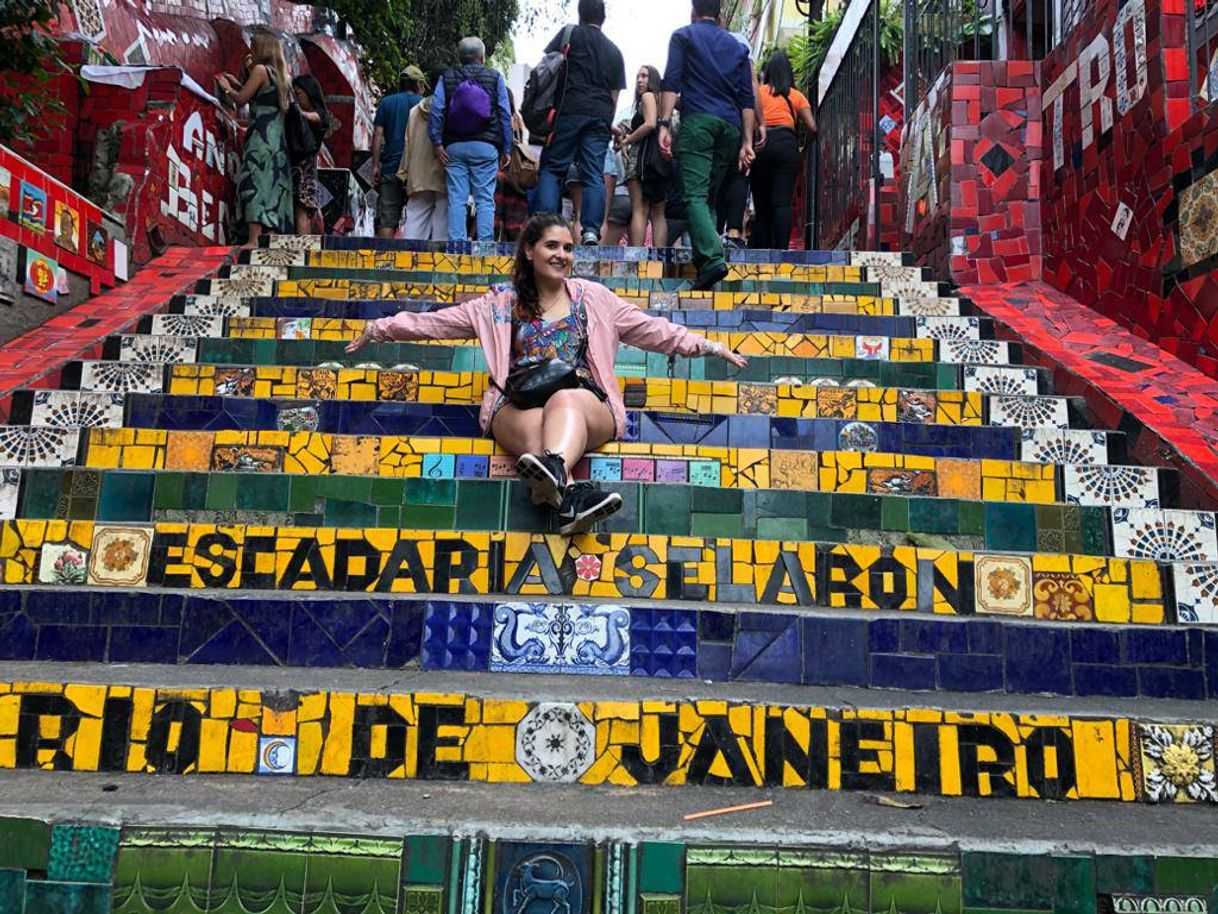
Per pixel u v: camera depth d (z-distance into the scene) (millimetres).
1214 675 2781
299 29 11766
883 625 2775
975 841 2016
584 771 2367
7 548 3047
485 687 2500
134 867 1978
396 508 3340
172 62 8719
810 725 2408
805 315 5117
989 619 2861
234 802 2121
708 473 3531
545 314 3617
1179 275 4523
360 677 2592
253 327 4820
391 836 1987
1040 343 4758
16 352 4406
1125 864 2006
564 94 6559
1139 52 4859
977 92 6066
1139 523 3320
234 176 7430
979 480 3568
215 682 2475
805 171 11461
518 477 3422
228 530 3047
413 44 14820
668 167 6945
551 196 6629
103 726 2381
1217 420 3850
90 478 3328
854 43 9172
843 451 3713
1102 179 5215
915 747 2406
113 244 5492
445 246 6207
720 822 2082
